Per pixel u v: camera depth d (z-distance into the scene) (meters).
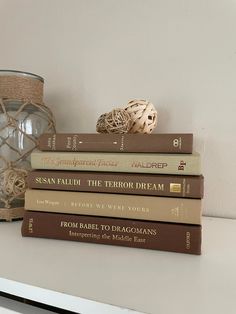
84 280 0.38
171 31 0.73
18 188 0.65
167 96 0.74
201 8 0.71
